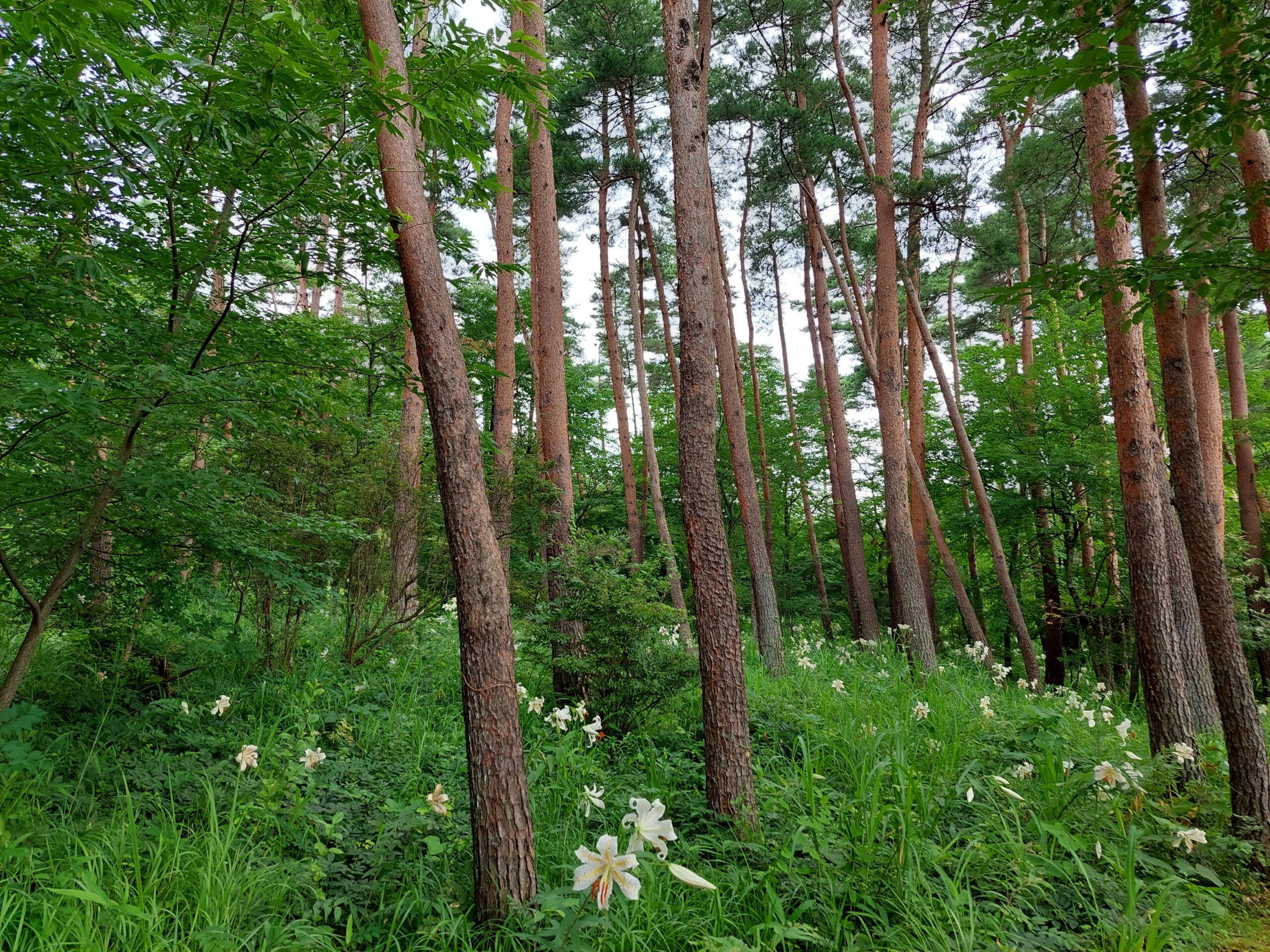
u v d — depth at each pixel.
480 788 3.43
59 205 4.15
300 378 5.19
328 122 3.85
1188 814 4.60
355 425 5.81
